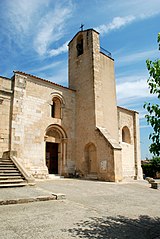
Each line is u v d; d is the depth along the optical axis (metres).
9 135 14.75
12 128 14.84
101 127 18.34
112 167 15.84
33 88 17.14
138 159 25.05
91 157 18.42
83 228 4.94
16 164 12.33
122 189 12.43
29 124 16.22
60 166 18.55
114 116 20.66
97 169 17.09
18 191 8.89
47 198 7.87
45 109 17.67
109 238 4.42
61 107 19.27
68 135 19.25
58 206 7.00
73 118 20.11
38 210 6.35
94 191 11.00
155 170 31.16
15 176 11.10
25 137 15.77
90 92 19.28
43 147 16.88
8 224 4.97
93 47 20.33
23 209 6.39
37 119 16.88
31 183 10.79
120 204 8.08
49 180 14.95
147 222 5.77
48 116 17.84
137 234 4.78
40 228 4.78
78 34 22.55
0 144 14.25
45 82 18.14
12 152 13.67
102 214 6.35
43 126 17.22
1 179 10.45
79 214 6.16
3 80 15.34
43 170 16.28
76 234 4.53
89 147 18.77
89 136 18.41
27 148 15.71
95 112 18.34
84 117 19.33
